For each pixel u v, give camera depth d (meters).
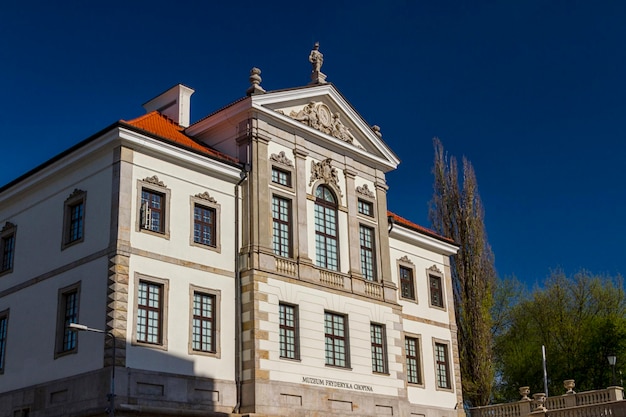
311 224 39.12
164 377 31.12
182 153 34.31
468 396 54.69
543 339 69.00
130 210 32.06
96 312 30.98
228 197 36.31
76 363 31.00
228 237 35.69
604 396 42.28
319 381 36.41
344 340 38.84
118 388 29.33
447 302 49.44
